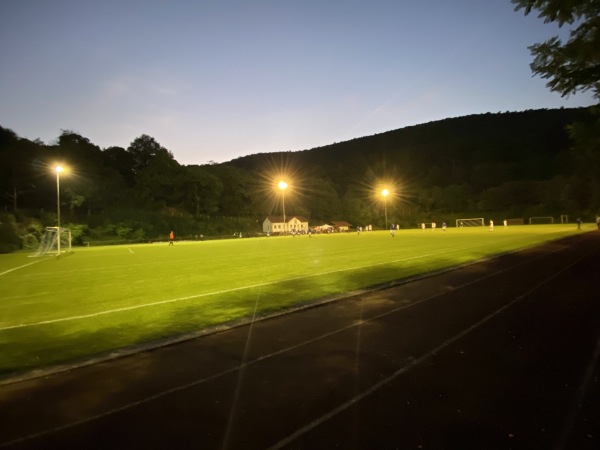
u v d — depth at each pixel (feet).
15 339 22.47
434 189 349.41
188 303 31.12
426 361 16.48
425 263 51.47
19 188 196.24
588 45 24.93
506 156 455.63
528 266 44.39
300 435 11.14
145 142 342.03
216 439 11.12
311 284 37.99
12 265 76.23
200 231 255.29
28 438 11.58
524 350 17.43
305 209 359.25
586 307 24.81
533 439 10.57
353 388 14.08
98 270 61.05
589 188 259.19
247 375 15.70
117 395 14.32
